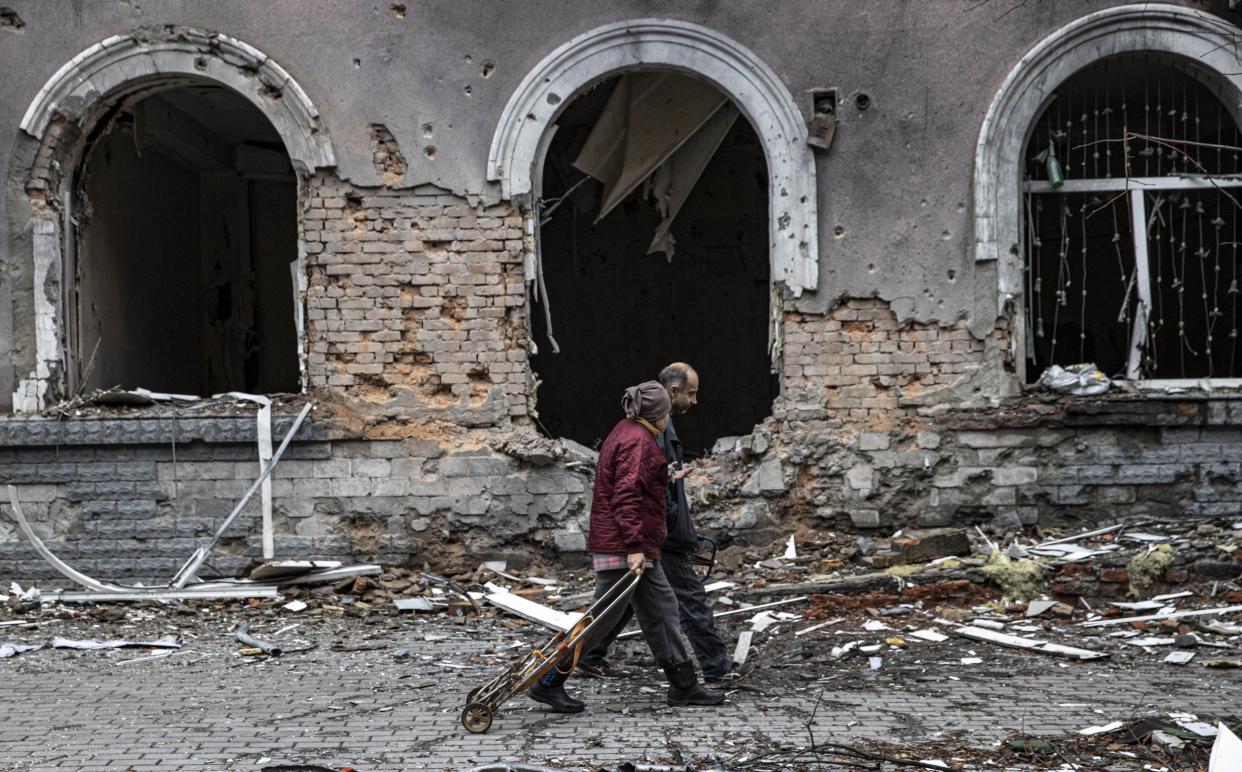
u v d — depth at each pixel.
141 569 8.59
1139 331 9.07
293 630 7.44
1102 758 4.77
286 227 13.21
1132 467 8.67
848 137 8.71
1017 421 8.66
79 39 8.55
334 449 8.71
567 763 4.73
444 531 8.72
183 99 10.61
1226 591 7.58
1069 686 5.93
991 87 8.66
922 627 7.21
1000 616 7.40
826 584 7.77
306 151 8.65
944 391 8.73
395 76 8.67
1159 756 4.77
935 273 8.72
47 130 8.56
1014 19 8.63
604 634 5.87
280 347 13.17
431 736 5.14
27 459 8.59
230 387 12.88
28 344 8.60
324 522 8.70
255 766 4.72
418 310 8.74
